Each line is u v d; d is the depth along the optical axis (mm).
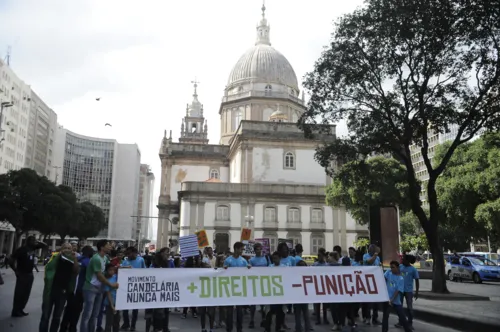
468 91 16641
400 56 16578
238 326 9938
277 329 10484
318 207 47469
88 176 122750
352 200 36469
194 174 59344
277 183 49688
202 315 10148
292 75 63000
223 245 45688
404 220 57844
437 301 15820
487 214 26906
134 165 132250
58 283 9109
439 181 31953
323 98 18062
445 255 43344
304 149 51125
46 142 90125
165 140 60156
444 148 32594
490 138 24984
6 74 66688
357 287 10203
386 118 17500
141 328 11219
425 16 15461
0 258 38812
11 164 69500
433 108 16688
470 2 14984
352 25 16766
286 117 55688
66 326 9305
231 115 60594
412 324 11453
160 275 9539
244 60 63000
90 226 62031
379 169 35094
